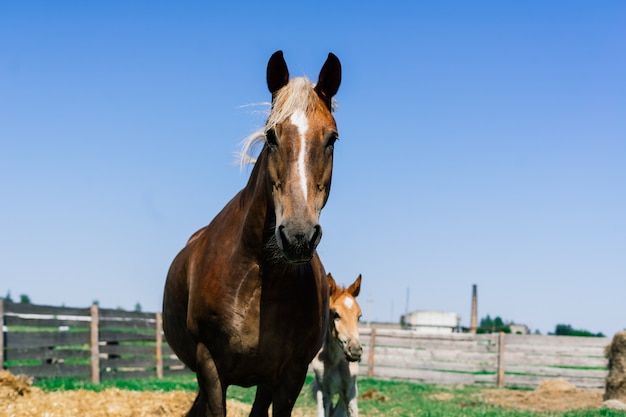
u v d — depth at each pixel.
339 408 8.84
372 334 20.56
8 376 9.23
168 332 5.02
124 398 9.11
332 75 3.89
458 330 35.00
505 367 19.09
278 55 3.90
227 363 4.06
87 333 14.77
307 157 3.56
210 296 4.02
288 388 4.18
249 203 4.05
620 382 14.26
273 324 3.96
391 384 18.70
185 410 8.65
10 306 12.70
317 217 3.55
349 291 8.88
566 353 18.80
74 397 9.06
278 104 3.73
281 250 3.45
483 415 11.60
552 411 12.69
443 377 19.61
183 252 4.96
